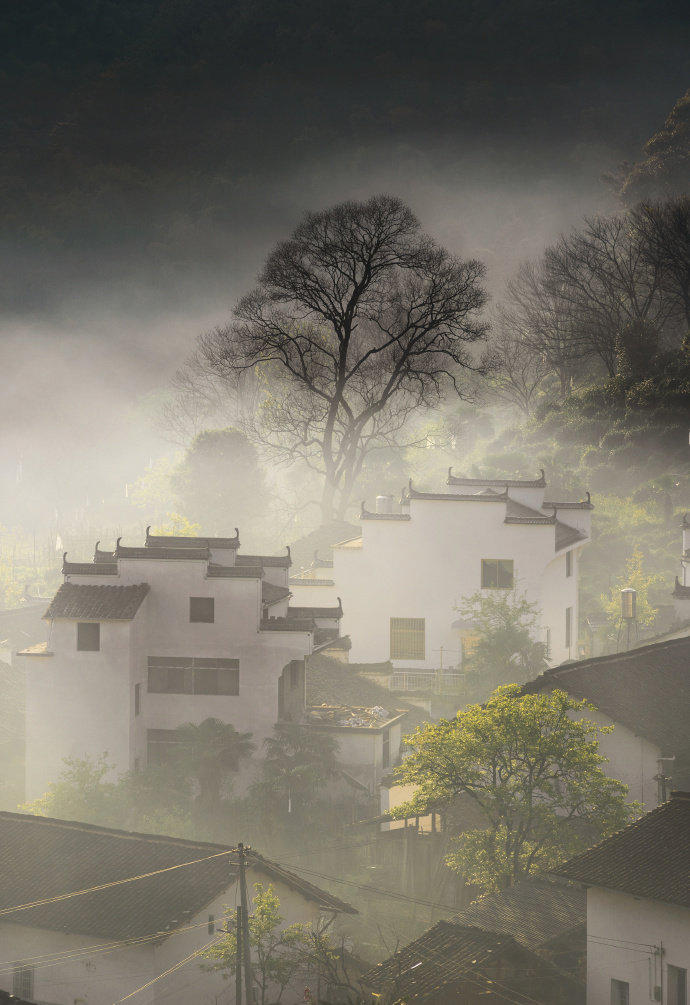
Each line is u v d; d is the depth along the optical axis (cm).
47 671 11056
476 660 13038
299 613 12556
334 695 11962
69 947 7181
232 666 11244
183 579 11306
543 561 14025
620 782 8744
